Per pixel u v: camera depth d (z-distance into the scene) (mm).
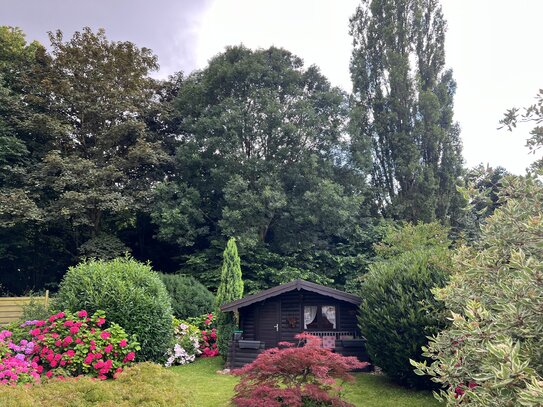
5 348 8414
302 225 20812
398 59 23719
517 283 3764
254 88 21250
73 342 9070
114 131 20375
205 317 14820
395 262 9758
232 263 13578
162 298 10852
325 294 11141
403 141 22938
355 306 11492
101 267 10820
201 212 20359
